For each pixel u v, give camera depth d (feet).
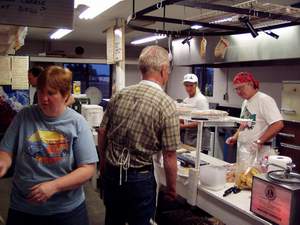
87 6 12.08
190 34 9.93
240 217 5.49
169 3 6.54
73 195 4.80
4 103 13.38
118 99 5.87
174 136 5.48
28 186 4.58
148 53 5.73
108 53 17.56
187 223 7.75
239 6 7.22
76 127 4.71
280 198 4.74
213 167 6.41
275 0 10.49
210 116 6.78
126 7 13.87
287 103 12.59
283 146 12.73
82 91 29.76
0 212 10.48
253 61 13.73
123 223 5.93
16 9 6.81
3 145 4.69
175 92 26.68
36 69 10.03
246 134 8.54
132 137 5.53
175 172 5.67
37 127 4.62
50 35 24.02
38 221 4.66
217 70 20.31
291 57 11.39
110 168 5.80
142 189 5.60
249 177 6.29
